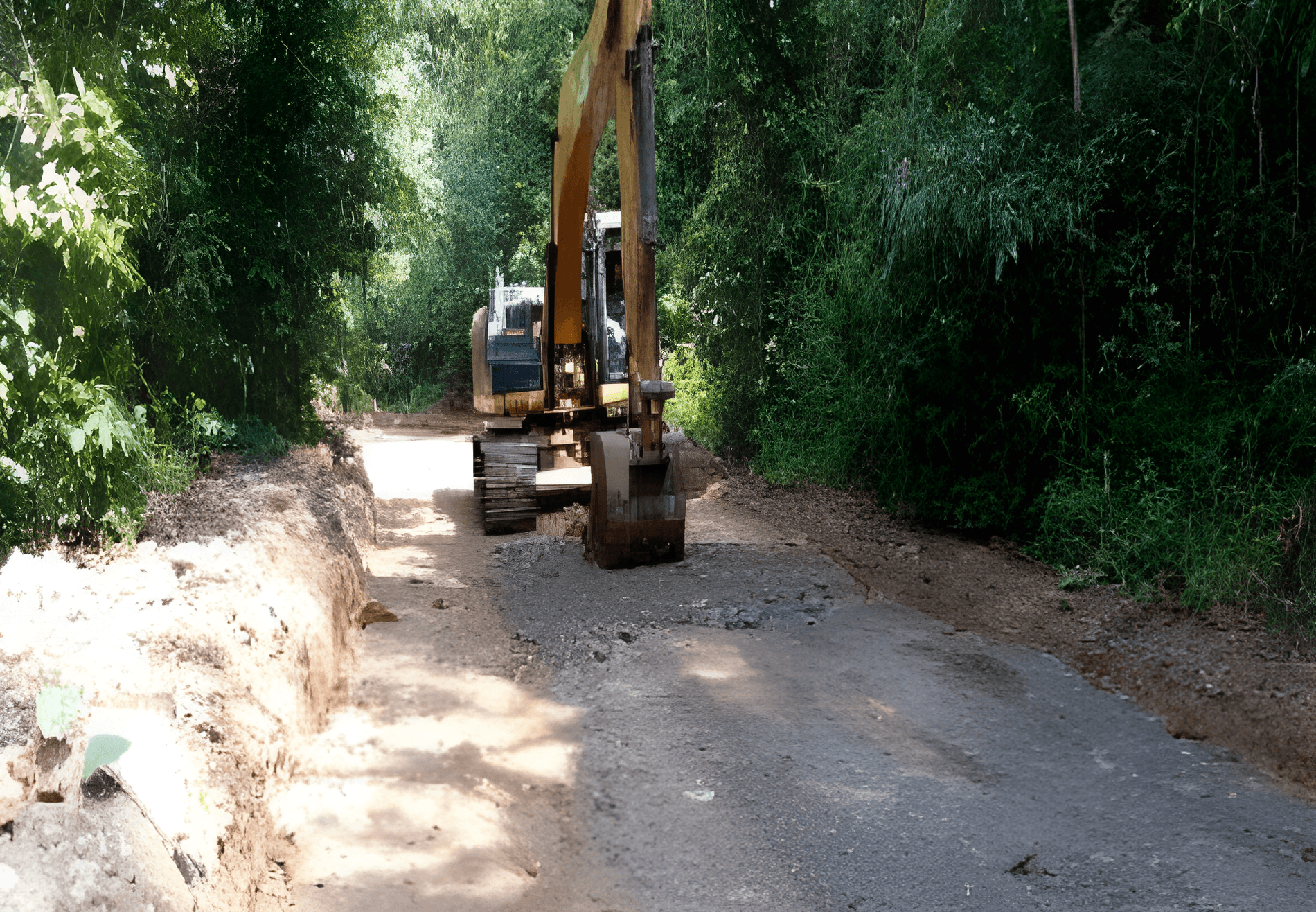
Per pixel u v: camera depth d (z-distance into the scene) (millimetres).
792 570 8039
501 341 11656
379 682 5723
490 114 27734
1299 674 5438
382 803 4227
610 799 4457
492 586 8031
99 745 2654
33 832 2566
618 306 12086
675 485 8242
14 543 5277
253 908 3186
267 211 9602
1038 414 8250
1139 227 7855
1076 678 5855
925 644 6367
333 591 6211
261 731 4000
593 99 8500
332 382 13023
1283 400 6930
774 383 12430
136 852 2617
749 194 12250
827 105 11531
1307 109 6957
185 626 4504
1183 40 7672
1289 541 6344
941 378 9148
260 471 8859
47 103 5117
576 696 5680
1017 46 8648
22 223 5039
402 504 12406
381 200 11242
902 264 9555
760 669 5965
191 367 8750
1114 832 4109
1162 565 7246
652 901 3705
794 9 11438
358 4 10648
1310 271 6988
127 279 5836
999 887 3732
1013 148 8164
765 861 3953
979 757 4828
